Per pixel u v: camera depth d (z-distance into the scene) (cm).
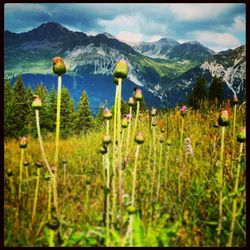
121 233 34
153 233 35
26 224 38
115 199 38
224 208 42
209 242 36
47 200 43
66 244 34
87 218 38
